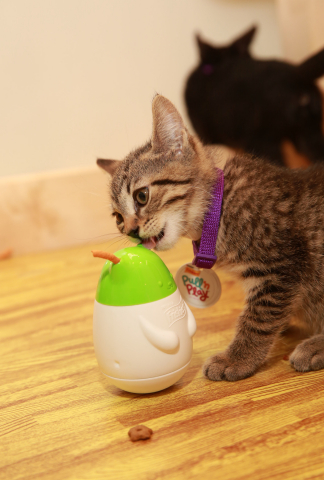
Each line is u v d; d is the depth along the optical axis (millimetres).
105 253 524
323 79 1198
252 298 605
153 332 521
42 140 1239
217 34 1398
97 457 472
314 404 509
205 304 616
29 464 472
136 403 536
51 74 1217
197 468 451
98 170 1259
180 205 628
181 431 491
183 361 541
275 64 1162
